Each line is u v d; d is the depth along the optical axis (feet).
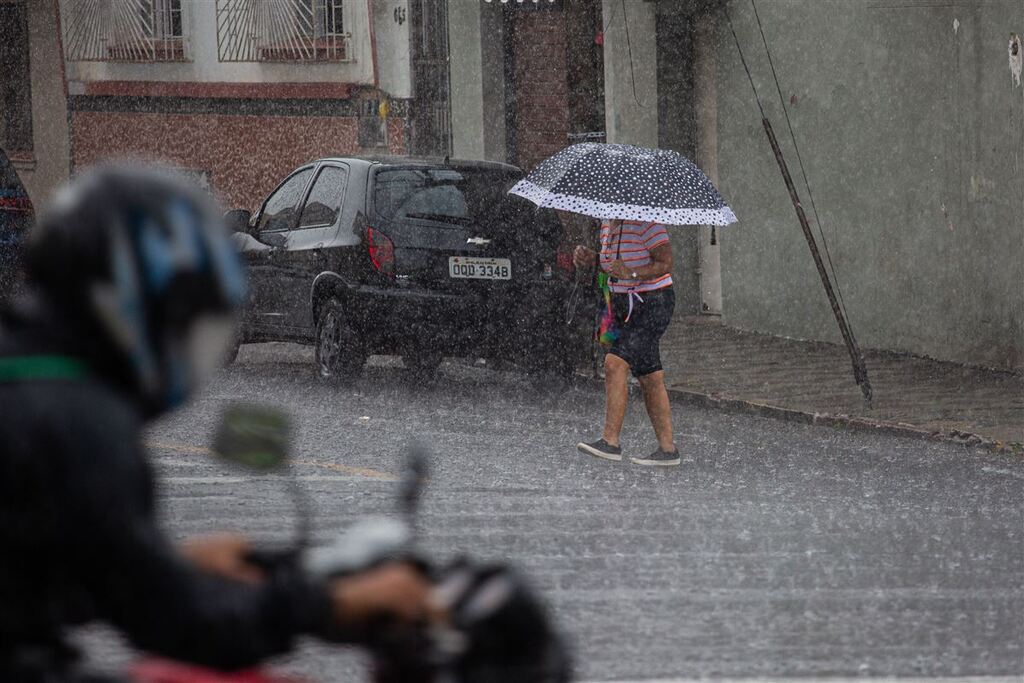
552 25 154.40
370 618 16.40
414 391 105.60
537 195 80.53
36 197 226.17
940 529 61.77
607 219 78.48
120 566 15.60
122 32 207.82
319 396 102.01
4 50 229.04
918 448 84.84
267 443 17.71
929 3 116.98
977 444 84.84
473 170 106.73
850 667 42.29
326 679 41.01
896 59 120.67
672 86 146.82
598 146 82.23
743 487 71.46
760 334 137.59
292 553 17.99
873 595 50.47
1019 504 67.92
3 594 15.83
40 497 15.47
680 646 44.16
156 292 16.49
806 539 59.21
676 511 64.54
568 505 65.41
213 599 15.90
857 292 126.82
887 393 102.73
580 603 48.70
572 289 105.60
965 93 113.80
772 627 46.29
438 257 103.91
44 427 15.64
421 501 65.62
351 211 105.29
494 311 104.27
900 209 121.60
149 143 206.49
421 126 165.89
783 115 133.59
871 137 123.85
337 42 175.52
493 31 157.48
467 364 121.90
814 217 130.72
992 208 112.06
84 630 43.16
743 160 138.72
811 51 130.00
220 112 195.11
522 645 17.15
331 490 67.82
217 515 61.57
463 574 17.16
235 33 189.88
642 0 144.87
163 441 81.66
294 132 183.93
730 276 141.49
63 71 219.41
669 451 77.66
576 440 85.46
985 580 52.85
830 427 93.15
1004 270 111.55
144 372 16.65
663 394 78.02
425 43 164.66
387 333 103.55
